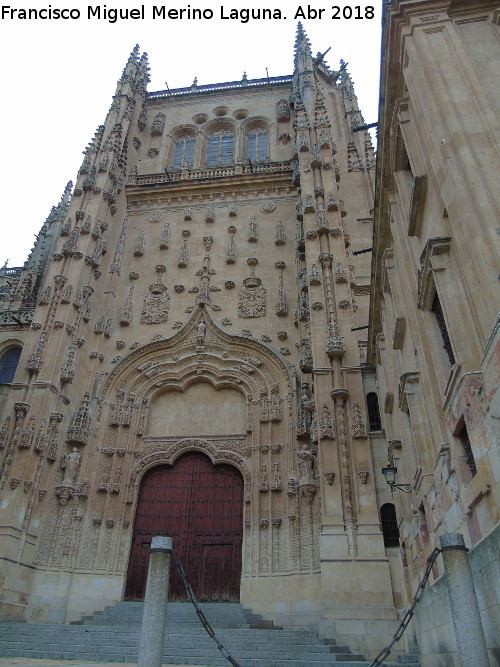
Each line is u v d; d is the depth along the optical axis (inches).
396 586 730.2
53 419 946.7
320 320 973.2
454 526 377.4
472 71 424.5
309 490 866.8
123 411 1052.5
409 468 605.3
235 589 878.4
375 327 831.1
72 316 1067.3
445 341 430.9
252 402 1037.8
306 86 1419.8
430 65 437.4
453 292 374.3
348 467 816.3
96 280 1174.3
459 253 359.6
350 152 1422.2
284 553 868.6
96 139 1398.9
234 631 695.1
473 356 341.7
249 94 1711.4
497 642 259.6
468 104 400.2
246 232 1296.8
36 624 732.0
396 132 543.5
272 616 810.2
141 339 1152.8
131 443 1026.1
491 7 472.4
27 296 1396.4
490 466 295.3
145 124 1631.4
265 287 1186.6
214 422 1045.8
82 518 922.1
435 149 403.5
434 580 423.8
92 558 902.4
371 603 708.0
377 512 781.9
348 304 981.8
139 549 936.3
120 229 1327.5
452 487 381.1
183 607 829.8
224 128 1667.1
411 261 536.4
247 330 1126.4
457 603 260.5
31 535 855.7
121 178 1390.3
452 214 368.8
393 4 487.8
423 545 502.9
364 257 1205.1
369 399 925.2
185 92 1758.1
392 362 695.7
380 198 629.9
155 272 1255.5
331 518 780.0
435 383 449.4
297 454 927.7
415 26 472.1
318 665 551.5
